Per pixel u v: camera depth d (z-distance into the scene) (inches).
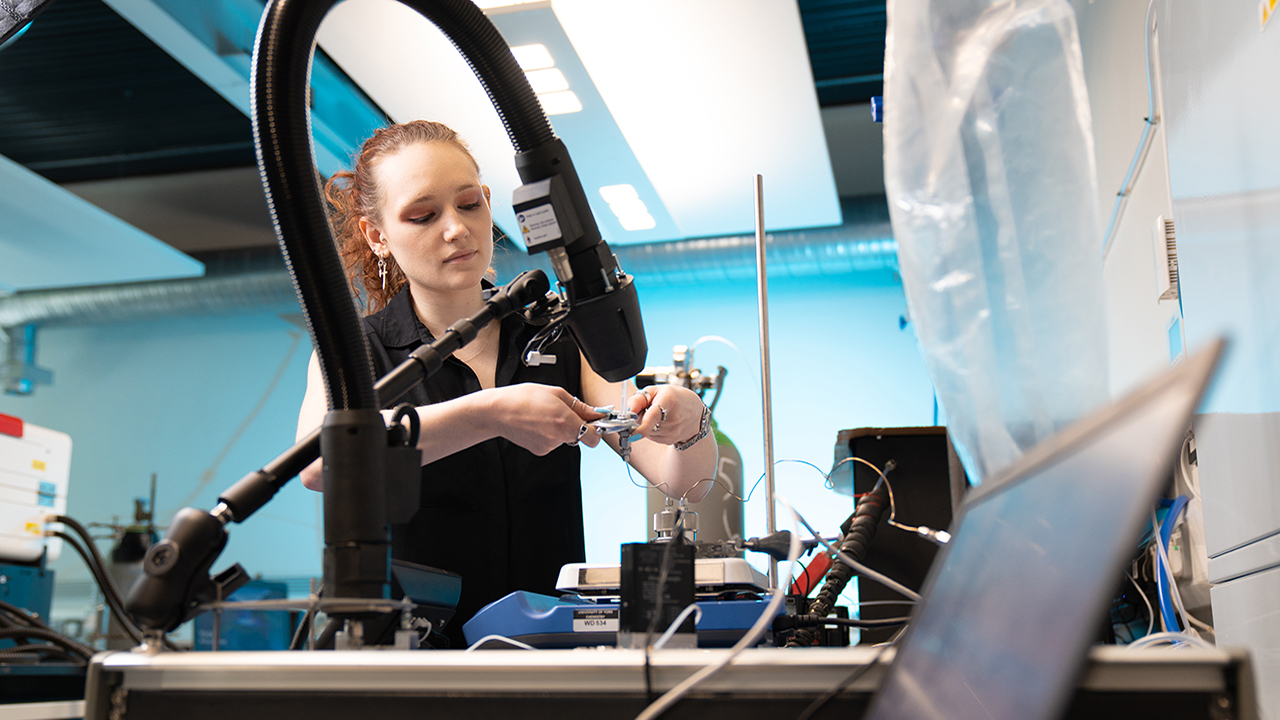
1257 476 38.2
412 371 28.2
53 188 201.6
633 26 137.0
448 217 50.4
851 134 232.4
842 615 53.1
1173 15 48.6
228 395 259.3
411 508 26.3
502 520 53.1
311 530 234.4
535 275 31.7
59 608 244.7
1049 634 13.0
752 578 32.2
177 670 23.4
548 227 31.0
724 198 199.9
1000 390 28.2
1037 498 15.2
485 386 56.1
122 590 187.2
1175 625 52.9
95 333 270.7
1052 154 29.2
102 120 224.8
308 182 25.9
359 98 196.4
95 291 247.0
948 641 17.1
